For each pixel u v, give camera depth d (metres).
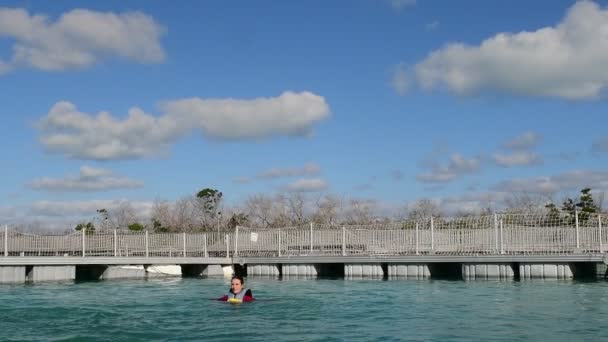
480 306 17.44
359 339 12.85
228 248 31.47
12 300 19.50
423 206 55.06
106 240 30.36
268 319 15.51
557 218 26.14
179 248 31.81
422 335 13.23
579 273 25.28
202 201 61.03
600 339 12.66
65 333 13.79
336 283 25.30
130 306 17.95
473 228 27.06
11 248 28.47
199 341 12.81
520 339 12.70
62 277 27.09
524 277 25.17
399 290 21.95
